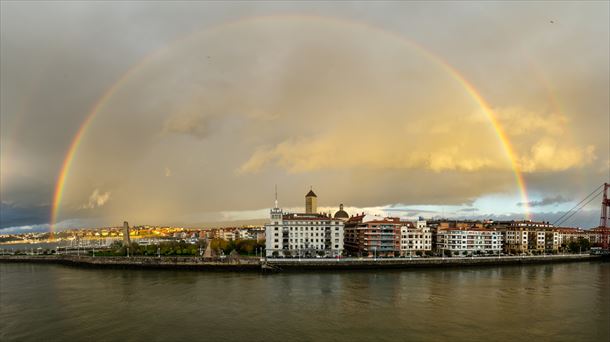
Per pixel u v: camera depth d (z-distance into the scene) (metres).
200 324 118.31
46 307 142.12
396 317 124.44
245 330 112.56
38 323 121.62
